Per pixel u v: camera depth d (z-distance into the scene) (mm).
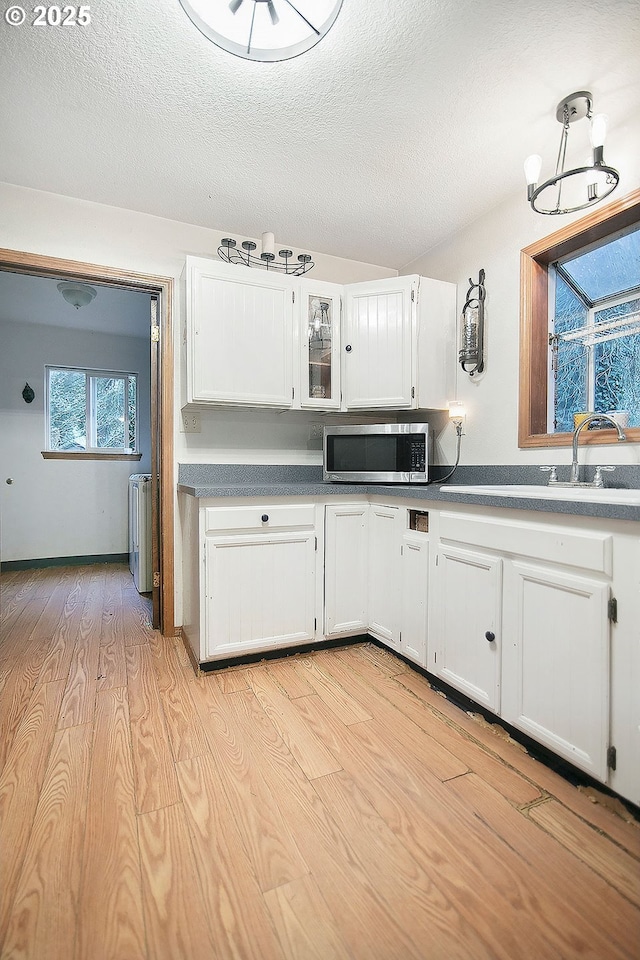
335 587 2295
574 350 2156
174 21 1337
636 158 1725
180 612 2578
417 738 1573
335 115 1735
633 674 1177
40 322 4230
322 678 2025
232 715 1720
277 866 1058
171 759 1456
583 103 1660
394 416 3033
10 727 1633
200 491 1969
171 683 1980
